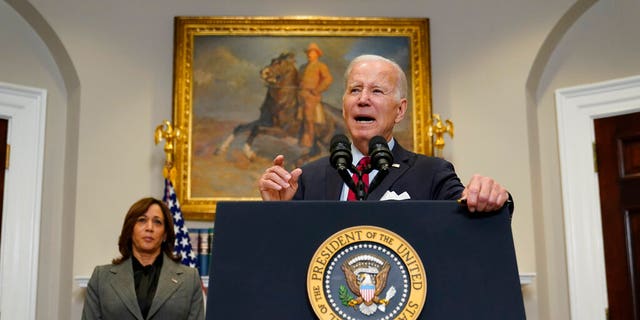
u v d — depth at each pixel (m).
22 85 4.46
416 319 1.15
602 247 4.32
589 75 4.51
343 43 4.79
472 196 1.21
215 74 4.71
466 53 4.75
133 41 4.67
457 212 1.23
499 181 4.54
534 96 4.68
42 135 4.47
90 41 4.55
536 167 4.57
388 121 1.85
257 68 4.74
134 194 4.50
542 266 4.47
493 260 1.20
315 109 4.73
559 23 4.52
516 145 4.54
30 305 4.29
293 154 4.68
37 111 4.48
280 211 1.23
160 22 4.75
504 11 4.69
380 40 4.78
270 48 4.77
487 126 4.62
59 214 4.50
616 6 4.48
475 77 4.70
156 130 4.38
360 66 1.90
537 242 4.44
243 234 1.21
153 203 3.55
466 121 4.68
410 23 4.79
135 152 4.55
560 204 4.53
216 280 1.19
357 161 1.88
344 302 1.15
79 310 4.29
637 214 4.22
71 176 4.46
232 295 1.18
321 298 1.16
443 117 4.73
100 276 3.34
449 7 4.84
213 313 1.17
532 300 4.37
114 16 4.65
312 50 4.78
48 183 4.49
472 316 1.17
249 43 4.77
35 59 4.54
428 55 4.75
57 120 4.56
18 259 4.30
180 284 3.35
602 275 4.29
